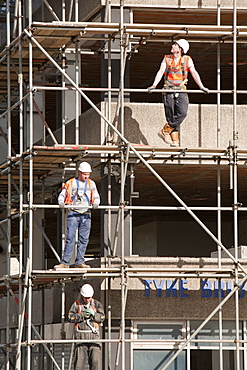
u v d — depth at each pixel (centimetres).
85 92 5959
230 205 6291
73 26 3838
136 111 4269
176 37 4169
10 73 4659
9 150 4222
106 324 4056
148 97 5956
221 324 3869
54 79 5684
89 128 4331
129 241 4203
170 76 3931
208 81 5850
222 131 4328
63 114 4266
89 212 3800
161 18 4575
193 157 4144
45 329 4950
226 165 4319
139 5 4309
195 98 5981
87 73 5725
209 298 4138
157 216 6431
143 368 4075
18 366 3772
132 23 4341
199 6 4375
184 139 4288
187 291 4119
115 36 4159
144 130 4262
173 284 4103
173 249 6419
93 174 4666
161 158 4122
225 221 6525
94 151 3831
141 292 4088
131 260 4094
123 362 3697
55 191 5306
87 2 4444
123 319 3728
